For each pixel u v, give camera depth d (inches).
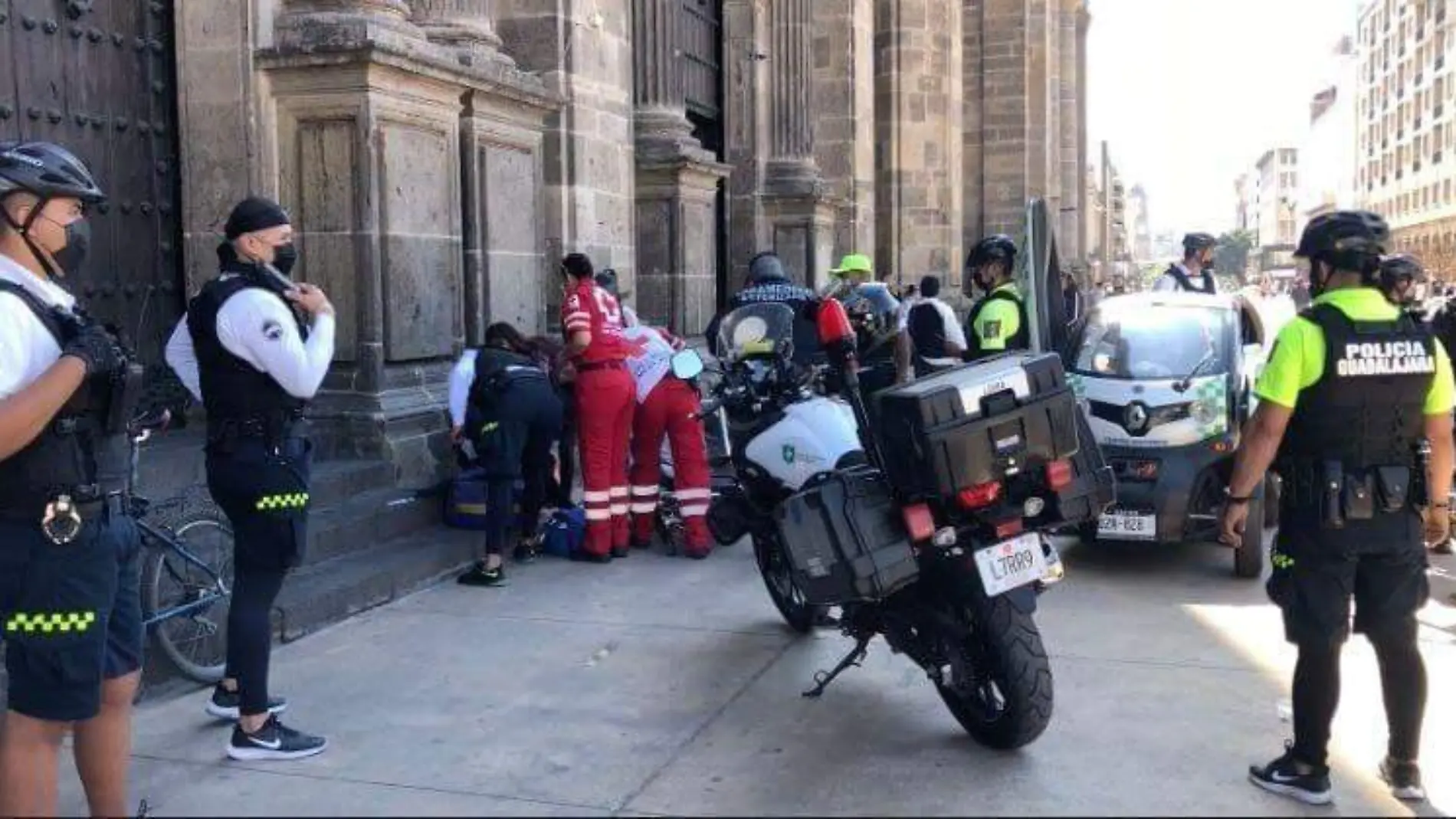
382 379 310.0
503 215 366.0
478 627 242.8
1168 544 322.3
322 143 306.2
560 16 399.2
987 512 175.2
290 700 200.2
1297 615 160.4
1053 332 323.3
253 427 172.4
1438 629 241.6
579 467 378.3
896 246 844.6
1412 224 3198.8
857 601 185.8
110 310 294.4
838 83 713.6
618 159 441.4
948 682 183.9
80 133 285.4
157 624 203.8
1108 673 214.5
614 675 214.2
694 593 271.3
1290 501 160.1
